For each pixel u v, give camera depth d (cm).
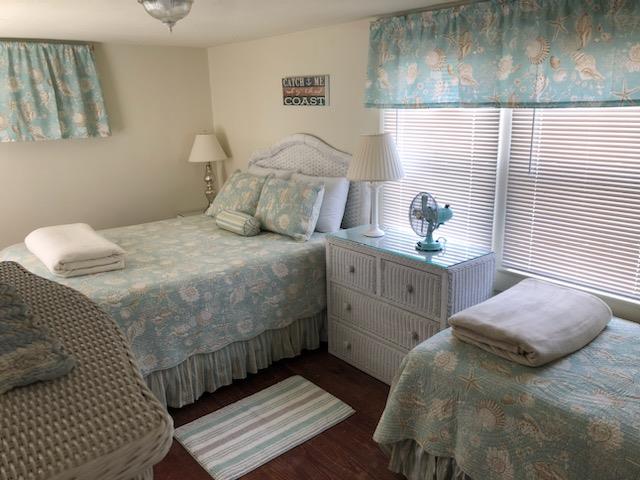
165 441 75
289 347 331
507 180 279
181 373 281
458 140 301
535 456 168
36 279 129
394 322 288
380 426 217
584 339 199
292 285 322
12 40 392
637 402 163
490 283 282
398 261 276
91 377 85
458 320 207
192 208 523
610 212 242
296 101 407
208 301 285
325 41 370
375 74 323
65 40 412
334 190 363
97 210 463
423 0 273
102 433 72
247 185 396
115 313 255
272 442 254
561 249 264
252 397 295
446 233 318
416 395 206
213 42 452
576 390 171
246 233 357
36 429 73
